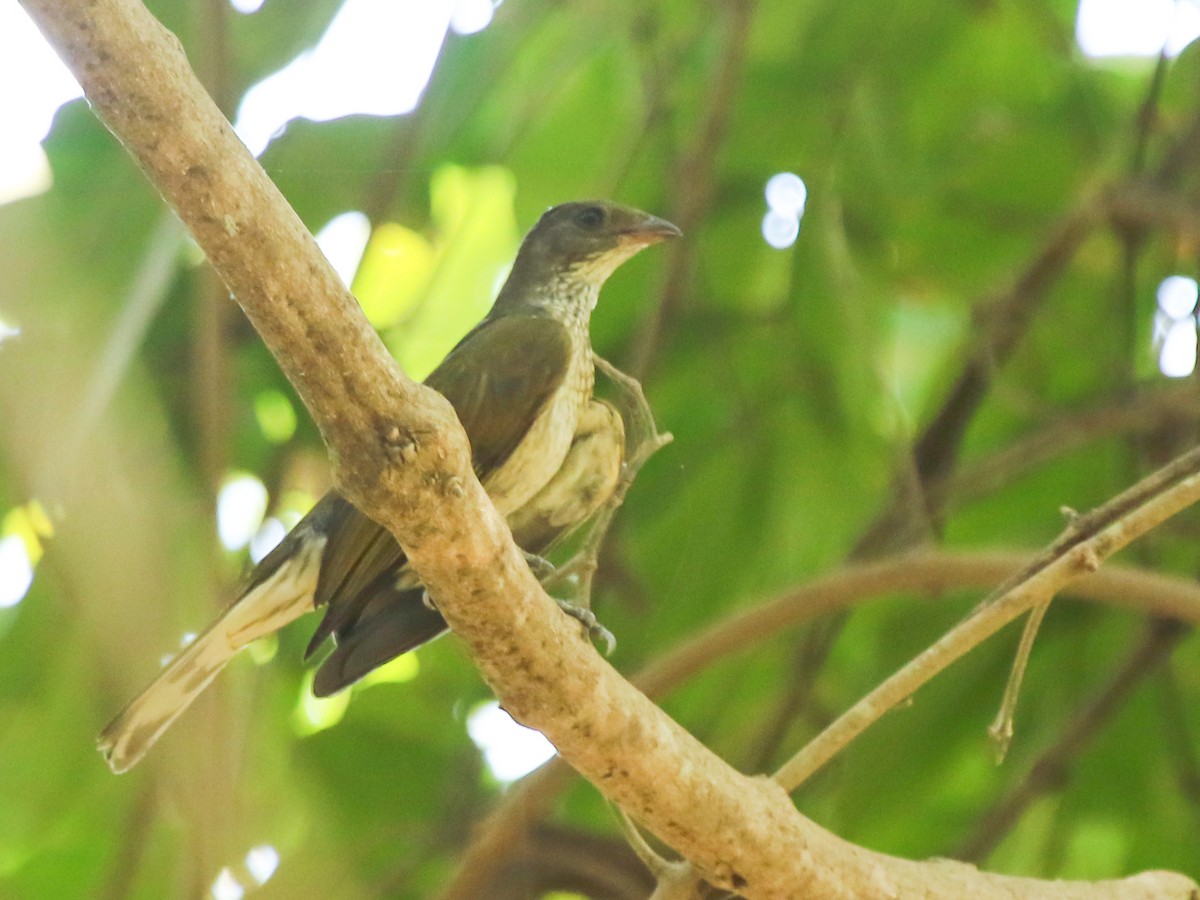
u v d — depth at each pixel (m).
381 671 13.08
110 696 11.16
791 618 10.22
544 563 8.82
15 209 10.35
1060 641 12.07
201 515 10.42
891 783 11.89
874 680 12.16
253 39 11.02
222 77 10.10
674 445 12.38
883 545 11.48
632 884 12.26
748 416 12.40
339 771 12.93
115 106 5.05
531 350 8.84
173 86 5.06
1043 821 12.63
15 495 10.77
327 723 13.49
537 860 12.30
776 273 12.68
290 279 5.35
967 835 11.90
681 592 12.36
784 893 6.86
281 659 12.62
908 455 11.30
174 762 9.91
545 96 12.45
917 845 12.36
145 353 11.57
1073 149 12.65
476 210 13.04
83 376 9.52
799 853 6.82
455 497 5.79
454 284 13.06
